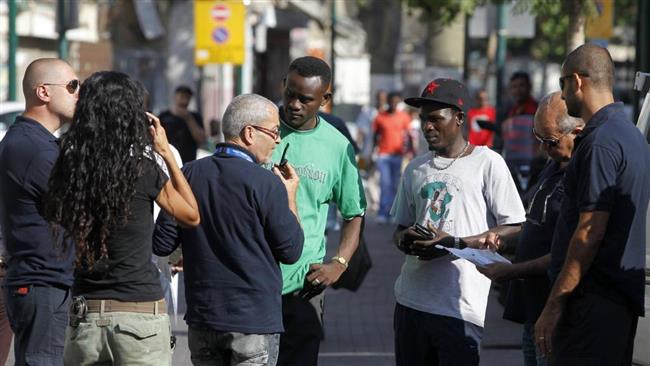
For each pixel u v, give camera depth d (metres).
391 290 17.08
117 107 6.88
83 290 7.02
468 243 8.16
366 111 30.00
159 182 6.98
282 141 8.51
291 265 8.38
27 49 37.38
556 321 6.90
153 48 42.47
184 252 7.52
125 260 6.95
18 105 20.25
